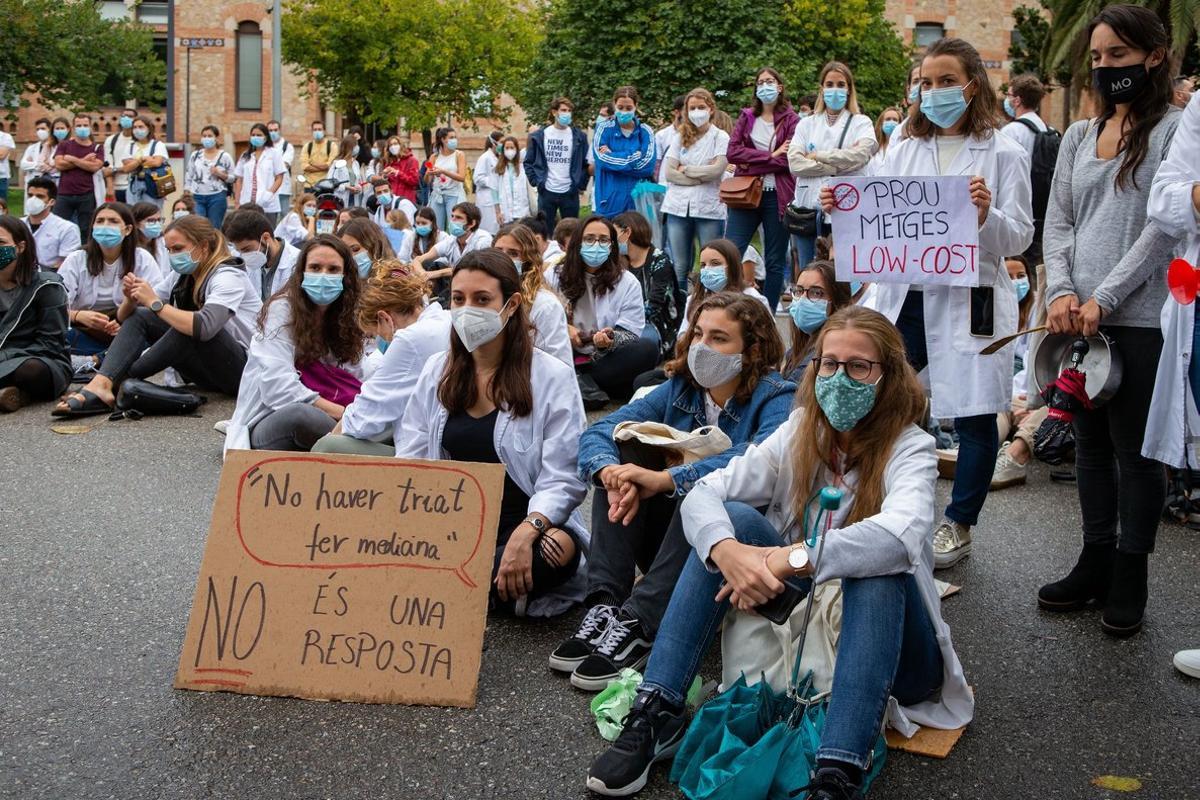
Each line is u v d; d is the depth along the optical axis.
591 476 3.82
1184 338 3.74
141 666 3.76
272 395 5.81
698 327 3.96
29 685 3.62
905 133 4.77
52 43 30.67
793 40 21.72
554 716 3.47
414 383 4.94
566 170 13.73
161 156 16.42
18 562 4.73
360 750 3.26
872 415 3.32
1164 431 3.82
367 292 5.75
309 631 3.62
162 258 9.33
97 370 8.48
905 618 3.17
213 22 32.59
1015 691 3.68
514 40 26.89
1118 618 4.07
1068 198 4.29
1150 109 4.01
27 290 7.80
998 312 4.56
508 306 4.08
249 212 8.08
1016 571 4.78
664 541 3.69
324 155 19.42
